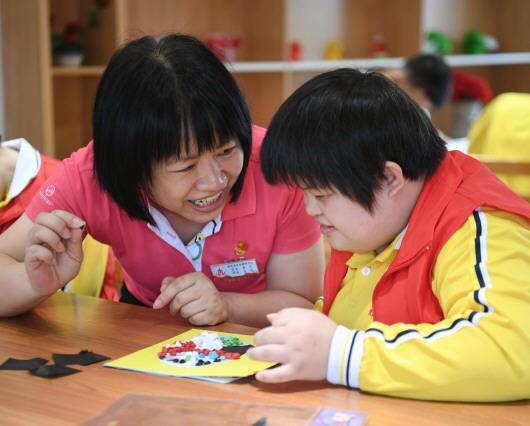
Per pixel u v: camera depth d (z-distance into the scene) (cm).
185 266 146
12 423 91
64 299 144
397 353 99
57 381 103
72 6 313
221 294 139
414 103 116
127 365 108
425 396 97
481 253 104
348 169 107
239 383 102
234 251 144
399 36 460
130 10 346
